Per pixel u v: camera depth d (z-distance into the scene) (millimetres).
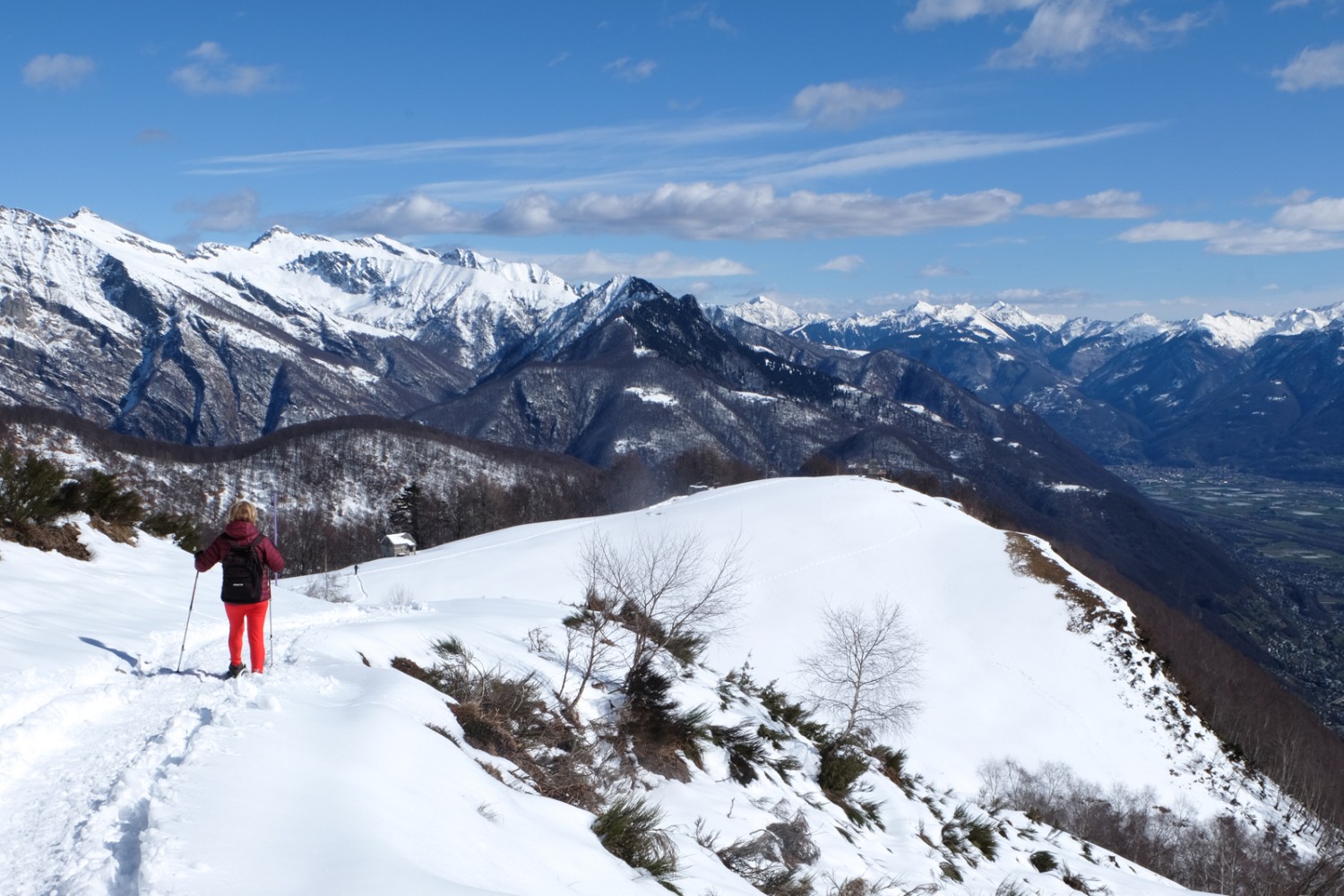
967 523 72250
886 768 19375
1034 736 45000
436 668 10961
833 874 10164
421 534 111062
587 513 130750
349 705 7469
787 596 55531
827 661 42969
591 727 11570
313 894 3885
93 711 7012
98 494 18031
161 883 3818
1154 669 54312
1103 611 58250
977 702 47656
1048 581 61406
